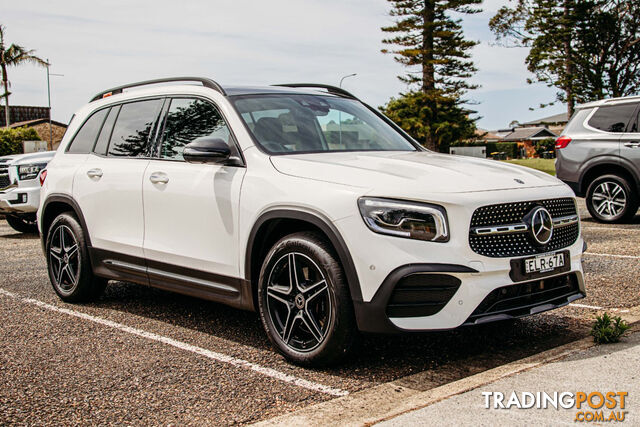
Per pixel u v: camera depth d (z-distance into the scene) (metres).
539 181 3.78
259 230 3.82
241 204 3.89
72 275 5.36
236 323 4.67
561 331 4.21
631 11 38.19
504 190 3.49
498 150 65.44
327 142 4.32
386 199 3.32
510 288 3.40
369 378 3.45
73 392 3.33
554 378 3.10
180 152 4.49
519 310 3.48
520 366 3.33
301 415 2.90
